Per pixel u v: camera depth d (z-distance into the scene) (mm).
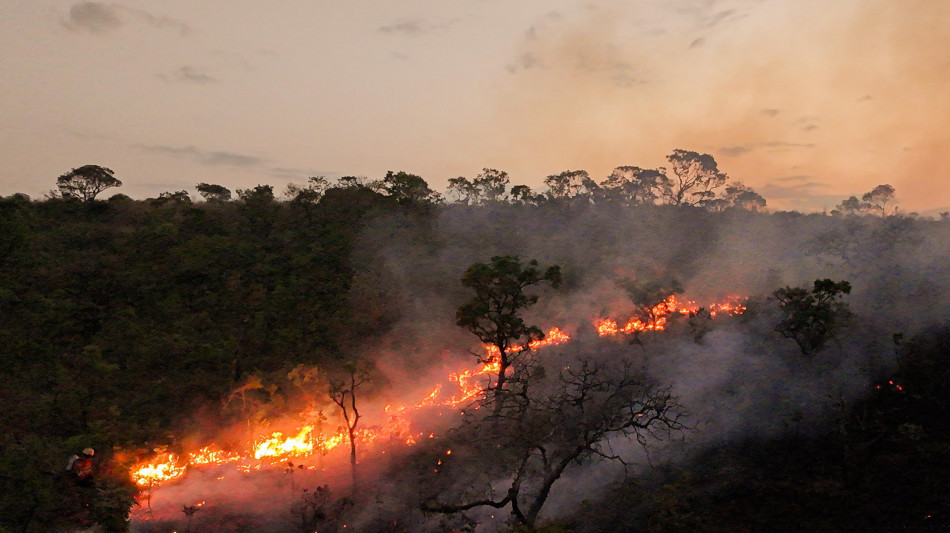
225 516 26891
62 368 35531
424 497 27859
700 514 23453
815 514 22062
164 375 39938
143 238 61875
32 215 66812
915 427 25938
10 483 18562
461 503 27125
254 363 41906
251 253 59969
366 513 27094
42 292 49469
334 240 64250
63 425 29984
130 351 41969
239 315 48125
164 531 25516
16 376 36438
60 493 18891
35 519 18062
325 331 47031
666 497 25000
